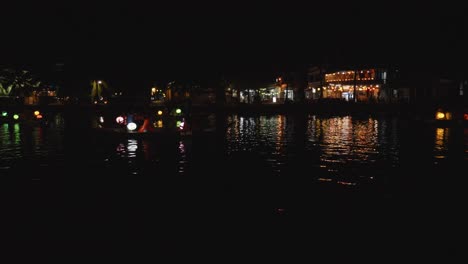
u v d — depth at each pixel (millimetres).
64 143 19203
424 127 27750
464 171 12344
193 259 5984
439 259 5984
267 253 6191
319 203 8781
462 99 43250
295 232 7059
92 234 6961
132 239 6742
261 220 7648
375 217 7863
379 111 43750
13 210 8312
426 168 12789
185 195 9430
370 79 60156
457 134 23219
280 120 35688
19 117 31391
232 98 64062
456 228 7250
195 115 24188
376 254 6168
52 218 7797
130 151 16578
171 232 7039
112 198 9172
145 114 23375
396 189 10062
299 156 15352
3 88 57156
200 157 15070
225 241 6652
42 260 5957
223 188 10102
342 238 6777
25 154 15836
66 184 10562
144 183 10648
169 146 18250
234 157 15070
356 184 10578
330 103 48656
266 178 11297
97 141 20000
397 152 16312
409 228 7246
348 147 17906
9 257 6066
